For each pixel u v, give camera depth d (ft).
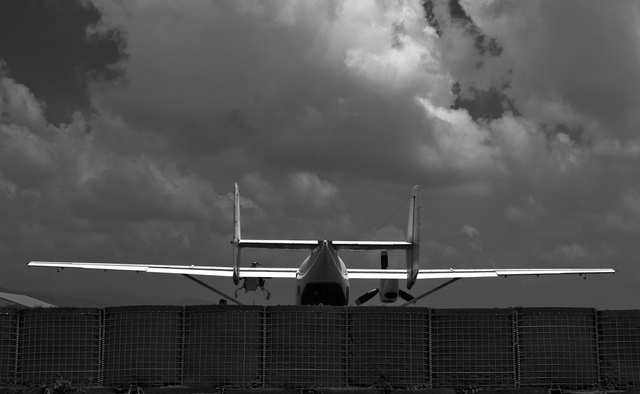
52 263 129.70
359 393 67.77
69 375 69.72
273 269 127.13
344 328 70.44
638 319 69.87
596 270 136.36
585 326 70.74
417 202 96.48
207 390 68.54
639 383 69.26
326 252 101.50
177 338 69.92
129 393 68.08
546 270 135.54
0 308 70.49
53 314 70.44
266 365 69.62
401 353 69.92
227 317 69.56
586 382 69.82
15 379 69.97
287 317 69.77
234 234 109.91
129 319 69.87
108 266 130.52
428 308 70.95
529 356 69.97
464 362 69.92
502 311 70.64
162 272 129.80
